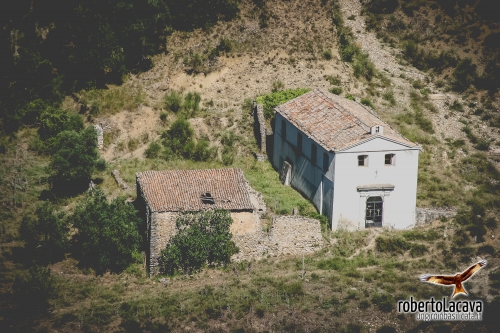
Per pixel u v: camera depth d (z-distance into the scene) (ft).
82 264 180.34
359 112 207.51
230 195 182.39
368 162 189.67
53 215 182.60
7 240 186.80
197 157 219.00
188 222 177.17
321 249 185.68
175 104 233.76
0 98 228.84
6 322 162.40
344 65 251.39
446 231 193.47
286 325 161.58
